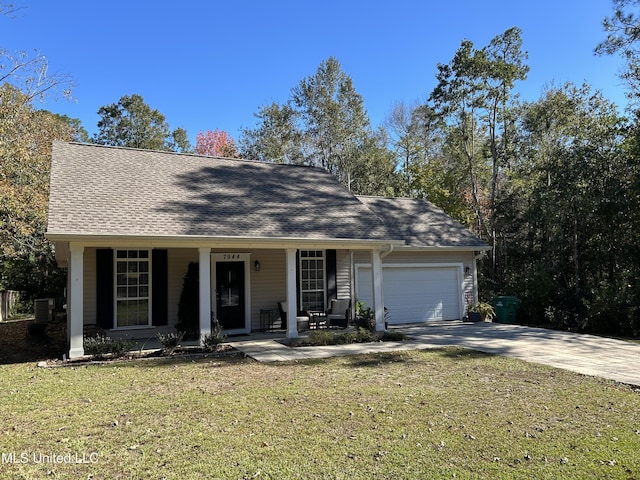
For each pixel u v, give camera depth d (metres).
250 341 12.22
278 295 14.41
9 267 22.98
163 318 12.59
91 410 6.07
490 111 24.55
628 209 15.87
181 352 10.49
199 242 10.88
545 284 16.80
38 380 7.82
